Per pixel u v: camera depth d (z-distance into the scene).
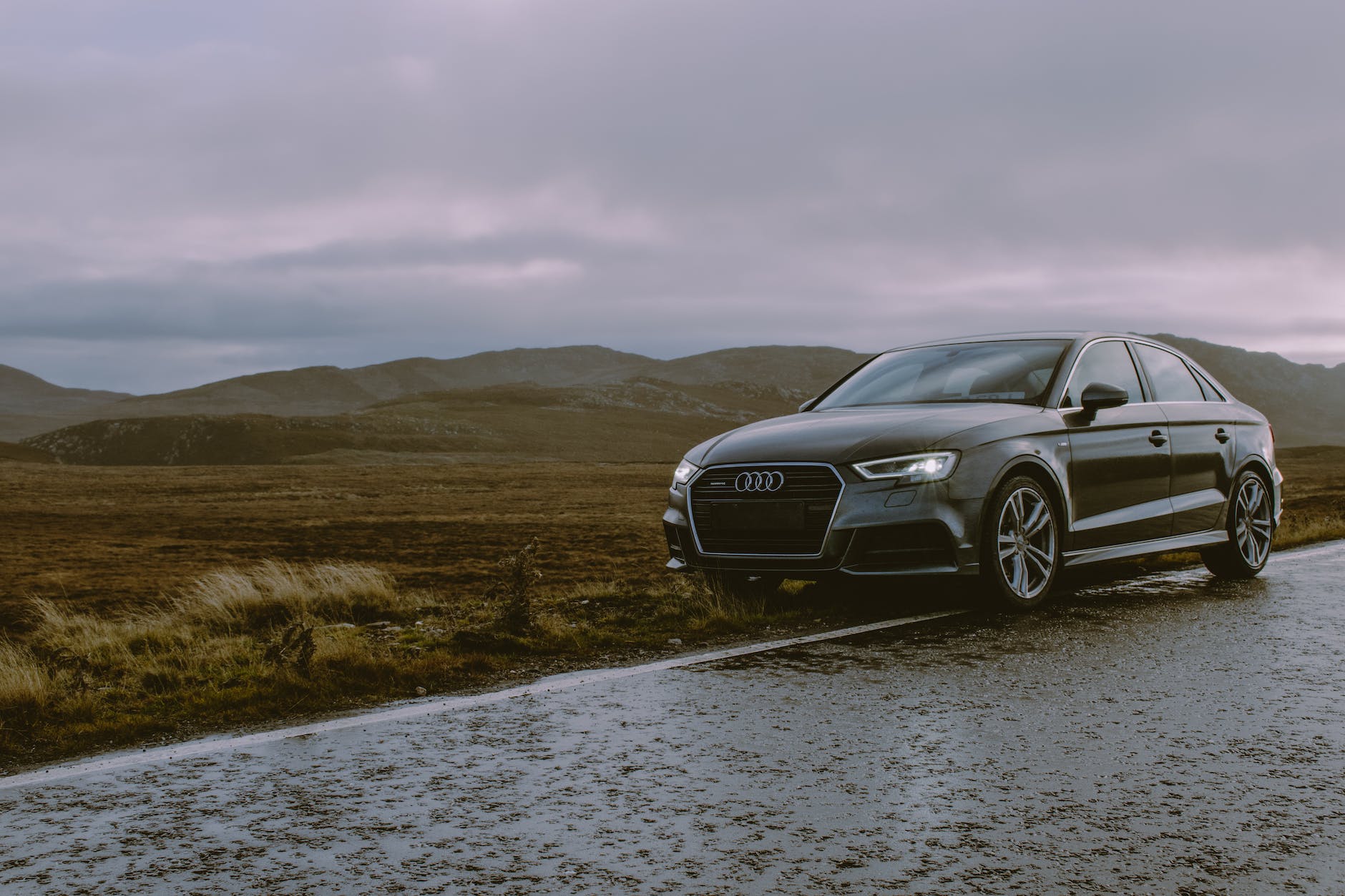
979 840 3.19
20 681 5.39
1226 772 3.80
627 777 3.86
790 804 3.52
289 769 4.08
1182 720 4.46
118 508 36.03
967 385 7.91
